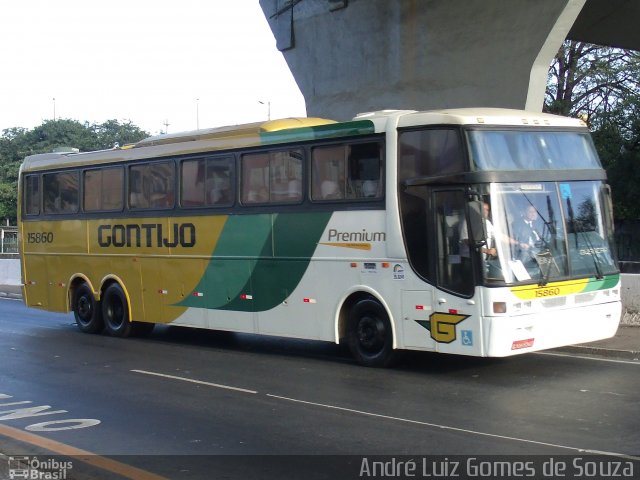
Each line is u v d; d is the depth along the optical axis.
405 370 11.14
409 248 10.62
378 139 11.04
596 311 10.81
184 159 14.07
